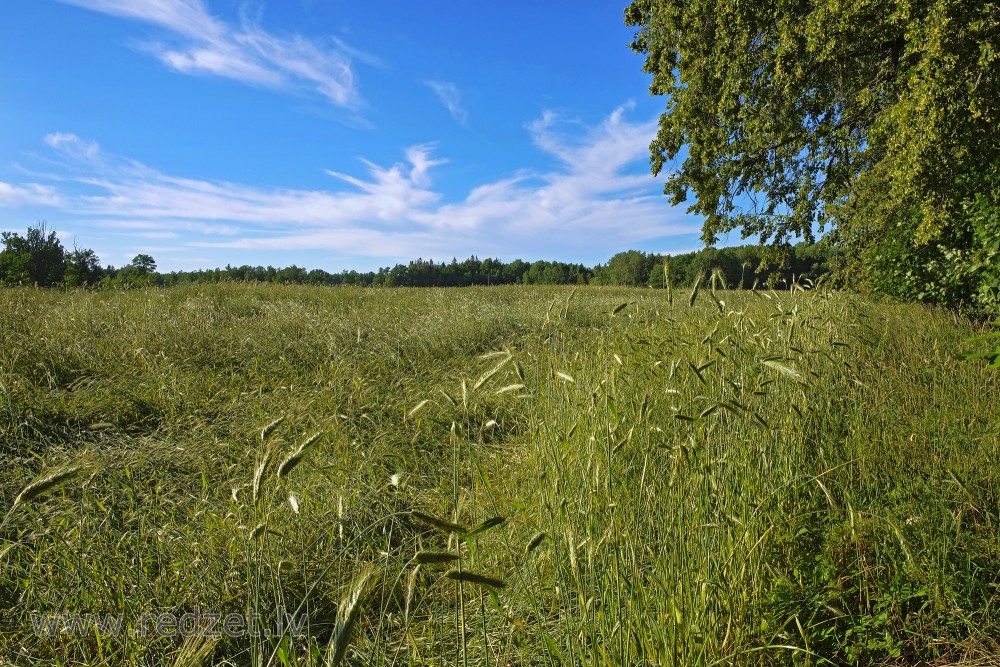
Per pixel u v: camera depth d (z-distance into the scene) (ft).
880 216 38.93
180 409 17.95
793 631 8.49
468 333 30.63
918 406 16.42
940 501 10.99
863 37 32.78
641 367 13.88
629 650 7.19
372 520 11.19
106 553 9.49
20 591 9.05
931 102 26.58
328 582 9.70
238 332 26.66
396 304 43.16
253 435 15.69
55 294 36.83
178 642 8.43
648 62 43.78
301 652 8.02
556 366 15.74
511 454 15.34
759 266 47.50
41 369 19.90
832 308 24.45
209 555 9.89
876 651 8.34
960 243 35.63
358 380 18.58
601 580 7.77
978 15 25.12
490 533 10.05
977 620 8.55
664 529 8.51
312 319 30.42
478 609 8.70
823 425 14.01
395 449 15.34
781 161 42.98
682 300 17.94
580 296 53.11
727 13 36.01
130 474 12.24
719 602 8.01
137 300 35.45
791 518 10.33
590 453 9.51
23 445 14.58
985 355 13.20
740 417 10.61
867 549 10.11
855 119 41.06
